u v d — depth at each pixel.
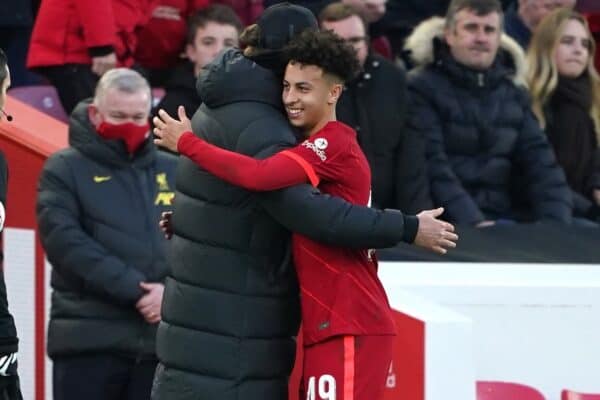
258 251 15.45
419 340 18.17
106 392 20.27
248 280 15.48
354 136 15.57
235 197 15.32
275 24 15.39
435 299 19.80
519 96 25.92
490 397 19.73
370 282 15.59
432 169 25.05
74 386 20.25
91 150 20.36
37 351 22.16
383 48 28.75
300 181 15.01
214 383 15.55
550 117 27.34
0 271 16.14
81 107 20.53
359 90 24.81
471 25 25.09
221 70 15.45
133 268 20.14
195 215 15.55
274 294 15.58
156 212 20.55
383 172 24.80
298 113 15.30
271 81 15.48
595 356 19.89
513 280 20.19
